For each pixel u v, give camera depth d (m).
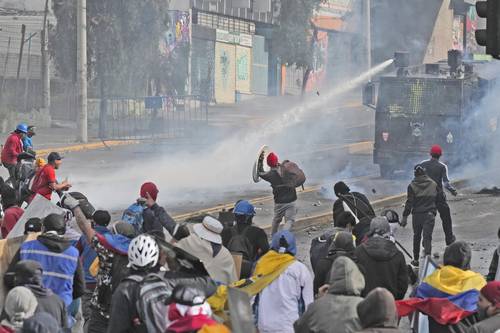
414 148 71.50
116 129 107.44
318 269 22.89
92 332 21.03
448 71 73.56
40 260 21.52
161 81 108.81
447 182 42.22
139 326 17.02
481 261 41.53
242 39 149.00
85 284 24.17
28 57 119.25
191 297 14.60
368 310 15.02
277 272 20.55
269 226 50.25
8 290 21.42
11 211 31.80
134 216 27.86
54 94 122.88
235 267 23.52
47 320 15.46
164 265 19.53
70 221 27.86
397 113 71.75
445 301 18.53
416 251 40.47
